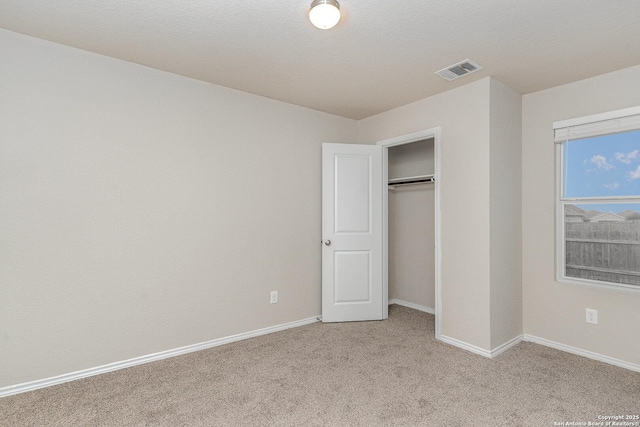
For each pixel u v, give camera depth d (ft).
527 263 10.05
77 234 7.58
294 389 7.20
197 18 6.36
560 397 6.88
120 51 7.72
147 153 8.51
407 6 5.92
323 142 12.16
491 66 8.36
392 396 6.91
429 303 13.00
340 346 9.59
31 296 7.08
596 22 6.40
